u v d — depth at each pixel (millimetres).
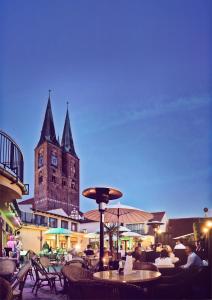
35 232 30156
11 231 22609
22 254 17875
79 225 42250
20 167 10375
